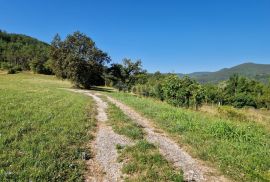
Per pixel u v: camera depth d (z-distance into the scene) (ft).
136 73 311.88
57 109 62.90
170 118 59.57
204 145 39.42
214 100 175.22
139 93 166.20
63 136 38.01
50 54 208.85
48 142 34.47
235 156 34.71
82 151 33.35
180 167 30.71
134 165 29.55
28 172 25.00
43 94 102.37
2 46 599.57
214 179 28.09
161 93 120.57
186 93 92.22
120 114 64.75
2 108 57.41
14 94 91.45
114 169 29.07
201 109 88.69
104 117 60.34
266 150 37.63
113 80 303.07
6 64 376.68
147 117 63.87
